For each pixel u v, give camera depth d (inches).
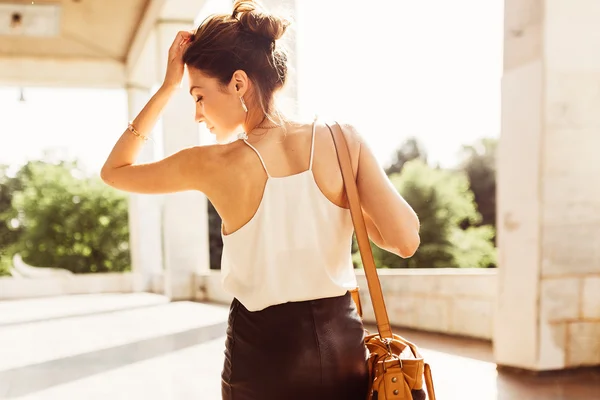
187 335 253.1
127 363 197.2
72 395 156.3
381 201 47.2
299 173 45.9
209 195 46.9
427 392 47.5
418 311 237.5
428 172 924.6
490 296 208.7
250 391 45.0
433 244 879.1
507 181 166.2
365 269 46.4
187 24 391.9
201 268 428.8
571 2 157.5
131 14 432.8
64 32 464.8
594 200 160.1
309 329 44.9
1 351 223.1
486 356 185.5
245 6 48.4
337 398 45.0
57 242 1040.8
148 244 527.2
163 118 431.2
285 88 49.3
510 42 165.2
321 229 46.2
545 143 157.3
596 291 161.5
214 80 47.2
